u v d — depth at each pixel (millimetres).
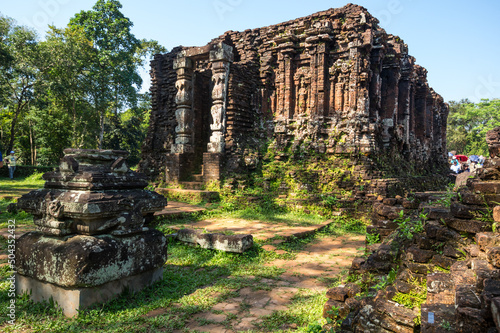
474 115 42844
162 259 4531
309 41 12898
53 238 3893
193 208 10562
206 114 15484
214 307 3930
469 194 3279
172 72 16094
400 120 15125
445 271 3041
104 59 27328
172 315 3648
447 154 23609
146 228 4426
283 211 10836
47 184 4297
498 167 3242
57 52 24344
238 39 15156
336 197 10547
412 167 14945
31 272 3869
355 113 12023
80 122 28578
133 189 4488
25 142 34656
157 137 16438
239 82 13781
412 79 15984
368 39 11891
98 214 3771
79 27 28000
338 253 6719
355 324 2826
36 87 25188
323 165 11984
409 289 2928
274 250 6609
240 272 5289
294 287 4691
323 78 12656
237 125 13656
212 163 12867
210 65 15617
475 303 2037
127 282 4082
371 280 3607
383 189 10164
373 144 11680
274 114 14273
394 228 5129
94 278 3635
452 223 3238
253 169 13055
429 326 2145
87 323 3422
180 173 13836
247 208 11086
